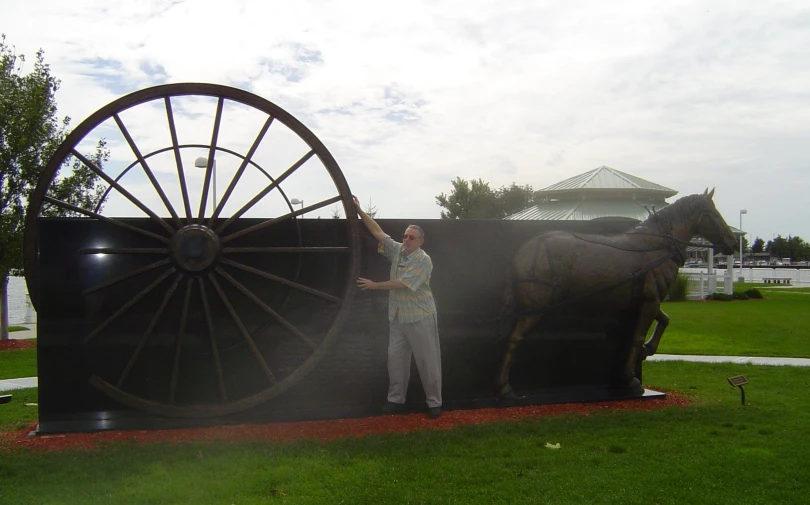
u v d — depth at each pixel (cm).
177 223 656
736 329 1758
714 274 3170
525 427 668
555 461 561
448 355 771
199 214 662
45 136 1554
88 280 663
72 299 660
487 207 5100
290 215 676
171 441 615
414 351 696
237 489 487
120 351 672
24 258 646
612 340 833
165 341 685
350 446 596
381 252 700
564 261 765
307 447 590
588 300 785
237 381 704
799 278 6588
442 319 768
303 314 718
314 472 525
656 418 716
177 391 690
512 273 774
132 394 675
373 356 738
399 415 722
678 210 819
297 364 714
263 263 713
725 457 574
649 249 805
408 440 616
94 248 661
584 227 832
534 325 773
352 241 683
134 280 673
